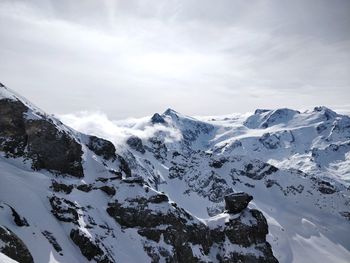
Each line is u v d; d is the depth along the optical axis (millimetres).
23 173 96625
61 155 112500
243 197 141875
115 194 117562
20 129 106812
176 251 112250
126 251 101438
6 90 111438
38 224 80438
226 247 131375
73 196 104375
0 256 37469
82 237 88438
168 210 118625
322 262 197750
